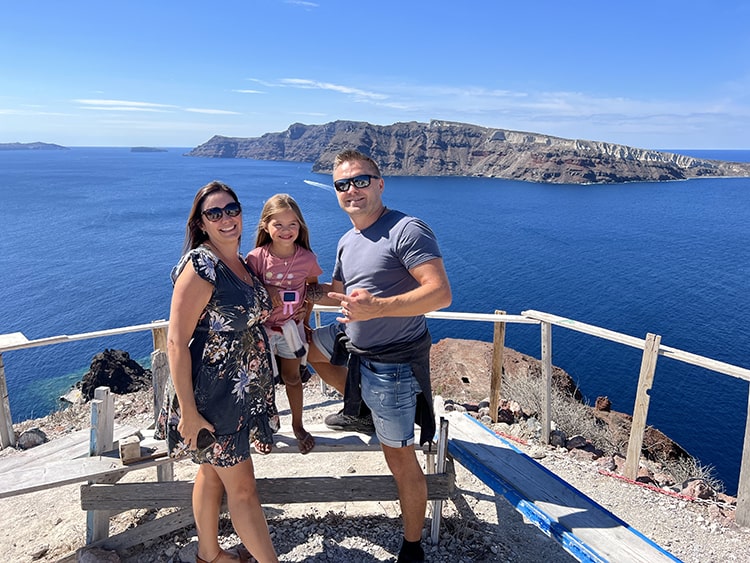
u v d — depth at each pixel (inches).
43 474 111.3
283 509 139.7
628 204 6284.5
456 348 340.2
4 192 6373.0
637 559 95.6
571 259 3029.0
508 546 129.5
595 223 4638.3
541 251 3257.9
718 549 138.3
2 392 200.7
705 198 7165.4
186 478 158.9
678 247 3479.3
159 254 2763.3
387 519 136.2
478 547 127.6
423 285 99.0
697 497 167.0
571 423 222.2
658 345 159.5
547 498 114.0
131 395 260.4
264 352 107.3
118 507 118.9
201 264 94.9
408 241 102.2
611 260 3011.8
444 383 289.6
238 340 100.3
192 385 97.9
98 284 2143.2
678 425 1027.3
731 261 3041.3
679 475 200.1
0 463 136.4
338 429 131.5
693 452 924.6
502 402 235.1
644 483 176.6
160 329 208.4
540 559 125.3
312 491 122.3
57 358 1248.2
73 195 6048.2
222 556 111.7
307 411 219.5
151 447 120.3
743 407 1104.2
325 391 239.8
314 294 123.3
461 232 3956.7
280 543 126.6
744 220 4938.5
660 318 1951.3
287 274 115.6
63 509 149.7
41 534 137.8
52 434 215.6
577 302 2167.8
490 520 141.1
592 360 1403.8
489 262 2906.0
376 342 108.5
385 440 110.3
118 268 2434.8
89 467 114.9
